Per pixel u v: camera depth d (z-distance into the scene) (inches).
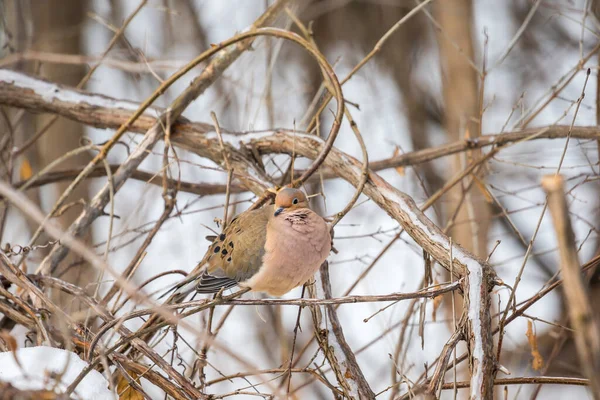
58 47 668.7
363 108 730.8
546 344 519.8
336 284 567.2
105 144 368.5
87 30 715.4
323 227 286.2
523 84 719.1
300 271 285.4
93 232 614.9
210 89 636.7
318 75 734.5
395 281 566.9
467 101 610.2
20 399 223.5
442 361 254.1
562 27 724.7
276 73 703.7
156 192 541.0
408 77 740.0
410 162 418.3
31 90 398.0
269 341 570.9
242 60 509.7
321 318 309.4
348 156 346.6
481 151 437.4
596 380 163.3
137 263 333.1
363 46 756.6
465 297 264.2
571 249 161.3
